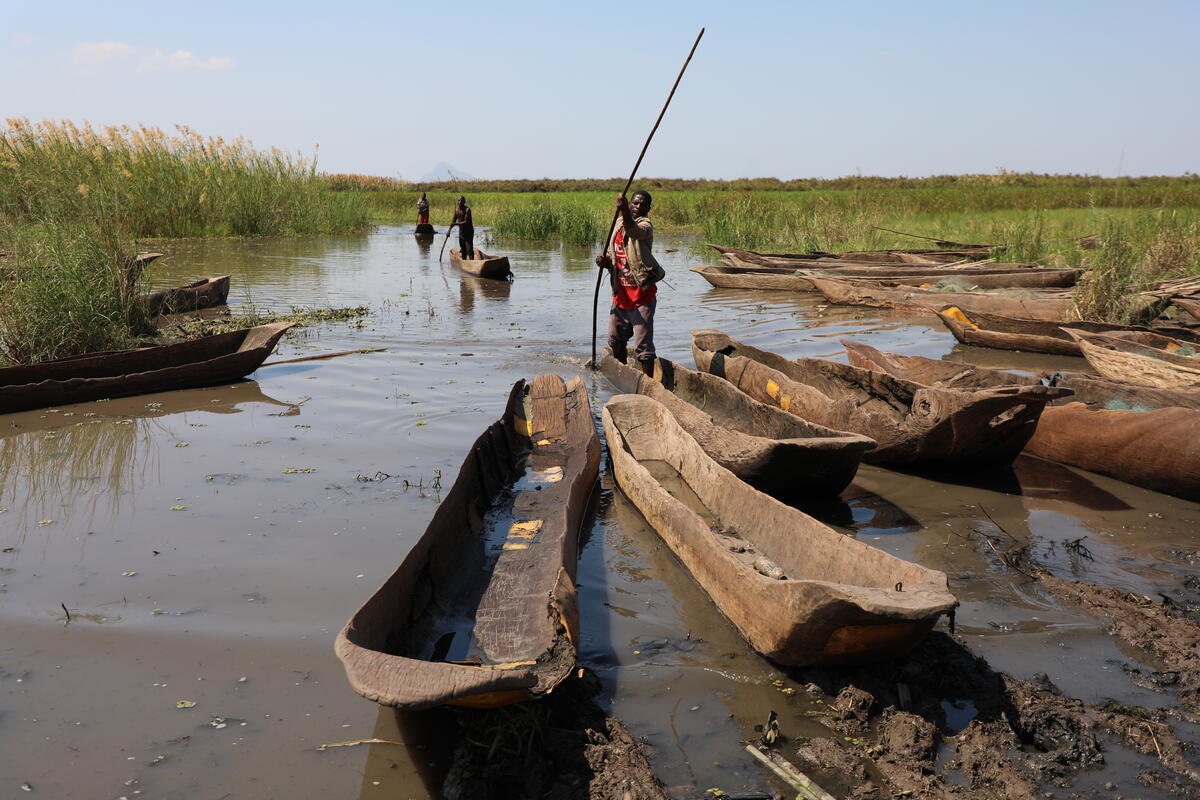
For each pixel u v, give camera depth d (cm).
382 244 2636
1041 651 403
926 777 317
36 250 977
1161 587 471
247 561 481
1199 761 325
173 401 821
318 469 632
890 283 1596
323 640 403
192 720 345
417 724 348
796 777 316
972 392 588
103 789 306
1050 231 2228
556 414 740
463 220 2003
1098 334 950
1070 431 666
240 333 945
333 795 306
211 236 2544
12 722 342
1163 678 380
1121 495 615
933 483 642
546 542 511
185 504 563
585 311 1369
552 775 318
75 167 1877
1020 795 307
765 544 491
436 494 583
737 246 2398
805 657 374
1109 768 324
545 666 361
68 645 397
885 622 340
